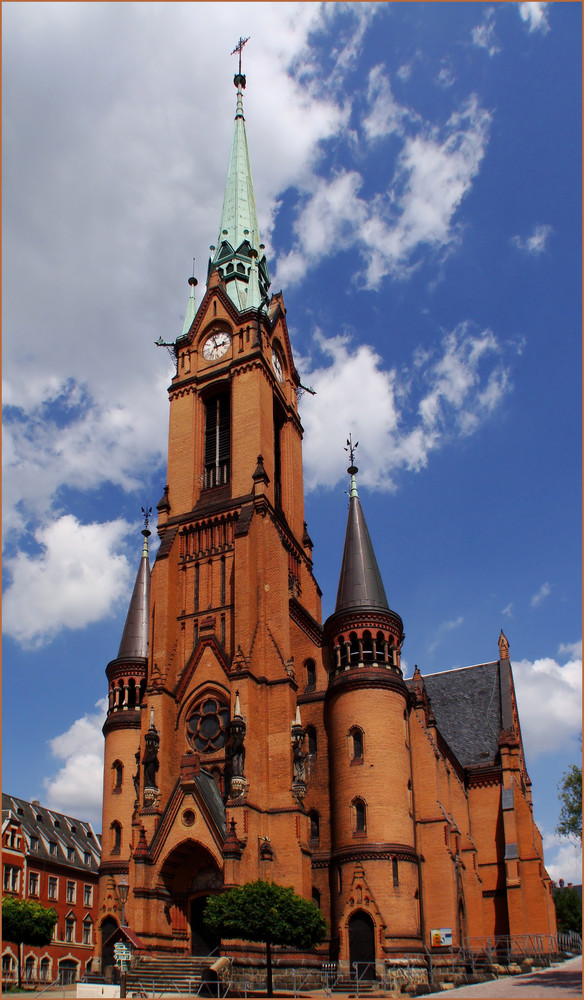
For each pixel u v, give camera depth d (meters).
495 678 97.88
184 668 69.31
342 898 57.66
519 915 76.88
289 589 76.75
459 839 72.94
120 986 48.31
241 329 81.44
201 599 71.88
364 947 55.69
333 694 64.12
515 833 80.38
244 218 93.94
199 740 66.06
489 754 88.06
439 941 61.00
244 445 75.88
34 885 100.56
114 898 70.38
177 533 75.38
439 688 100.44
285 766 61.28
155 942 56.72
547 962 66.81
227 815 57.91
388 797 59.47
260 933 47.94
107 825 74.31
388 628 65.50
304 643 70.88
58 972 99.81
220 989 50.28
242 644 65.25
